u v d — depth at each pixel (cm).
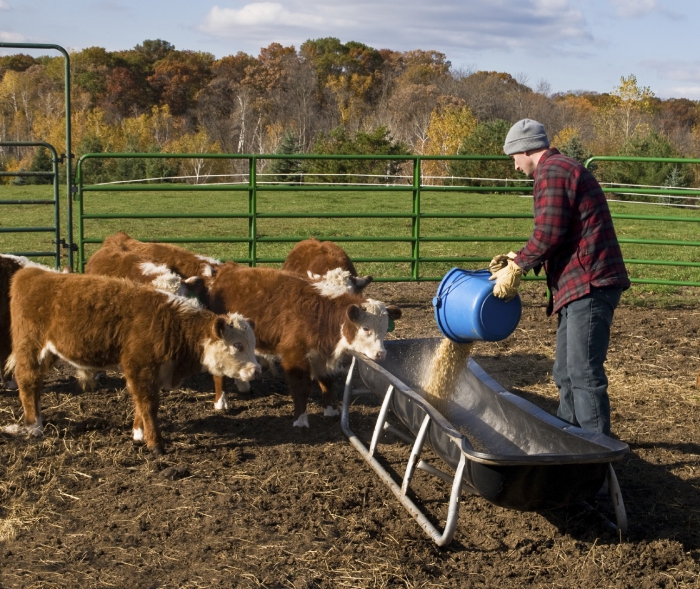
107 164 4194
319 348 582
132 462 511
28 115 7738
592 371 451
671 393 677
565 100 8375
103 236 1708
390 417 616
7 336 636
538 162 462
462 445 381
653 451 546
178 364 541
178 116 8200
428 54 9244
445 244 1638
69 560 383
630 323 930
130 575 371
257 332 601
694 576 384
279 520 432
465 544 413
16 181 4222
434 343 590
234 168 4769
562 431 420
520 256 448
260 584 366
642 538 419
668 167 3114
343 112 7194
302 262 816
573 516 442
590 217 441
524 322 930
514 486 378
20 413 595
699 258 1483
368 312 567
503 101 7044
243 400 650
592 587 373
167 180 4222
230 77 8912
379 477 494
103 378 687
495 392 498
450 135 4853
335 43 9194
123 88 8444
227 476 491
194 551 395
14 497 453
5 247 1541
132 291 529
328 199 2833
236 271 636
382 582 371
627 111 5353
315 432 578
